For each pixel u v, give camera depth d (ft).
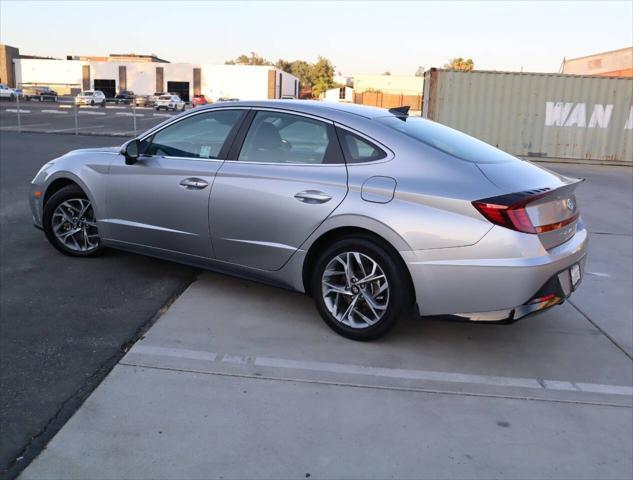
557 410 10.82
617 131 55.93
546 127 56.39
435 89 56.29
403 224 11.98
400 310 12.51
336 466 8.95
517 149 56.95
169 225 15.56
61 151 50.06
